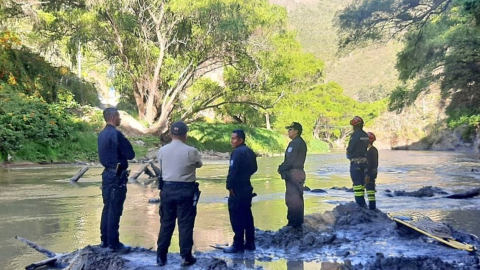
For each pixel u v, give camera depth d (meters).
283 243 7.75
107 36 41.09
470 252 7.31
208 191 15.36
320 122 94.69
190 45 42.34
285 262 6.79
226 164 31.02
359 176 10.14
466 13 23.41
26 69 36.59
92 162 28.81
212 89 46.44
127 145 7.24
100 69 63.81
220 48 42.28
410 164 32.41
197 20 40.22
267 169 26.53
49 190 15.42
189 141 45.00
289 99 50.59
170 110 42.84
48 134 28.31
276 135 56.41
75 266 6.37
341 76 179.38
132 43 42.84
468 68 29.64
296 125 8.53
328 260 6.89
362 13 22.98
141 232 8.90
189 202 6.47
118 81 48.59
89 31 39.31
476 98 34.41
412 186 17.36
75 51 41.19
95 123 35.03
